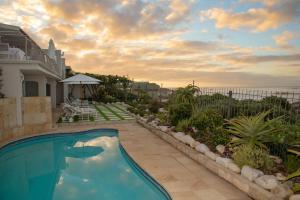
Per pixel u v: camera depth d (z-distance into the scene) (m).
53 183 6.62
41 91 16.36
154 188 5.98
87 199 5.66
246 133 6.79
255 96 8.58
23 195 5.86
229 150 7.08
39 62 12.20
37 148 10.50
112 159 8.86
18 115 11.25
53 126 13.39
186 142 8.67
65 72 31.69
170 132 10.42
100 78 31.56
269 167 5.61
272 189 4.65
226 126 8.74
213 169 6.45
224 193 5.17
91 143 11.34
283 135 6.33
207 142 7.94
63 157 9.20
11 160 8.83
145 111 17.41
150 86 25.52
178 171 6.53
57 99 27.91
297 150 5.93
